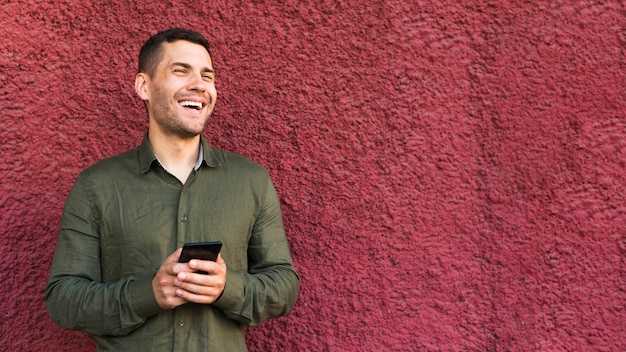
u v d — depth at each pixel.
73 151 2.32
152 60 1.95
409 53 2.40
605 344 2.29
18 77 2.31
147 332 1.77
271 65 2.40
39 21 2.34
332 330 2.30
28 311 2.23
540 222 2.33
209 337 1.79
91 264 1.83
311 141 2.38
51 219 2.28
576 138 2.36
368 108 2.38
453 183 2.36
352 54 2.40
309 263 2.33
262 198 1.96
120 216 1.83
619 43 2.40
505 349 2.29
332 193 2.36
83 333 2.26
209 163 1.92
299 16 2.40
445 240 2.34
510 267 2.32
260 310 1.82
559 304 2.30
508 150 2.36
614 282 2.32
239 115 2.38
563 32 2.40
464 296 2.31
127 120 2.36
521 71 2.39
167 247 1.82
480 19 2.40
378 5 2.41
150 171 1.90
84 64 2.37
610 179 2.35
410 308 2.31
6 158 2.27
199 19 2.40
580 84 2.38
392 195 2.35
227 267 1.86
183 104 1.91
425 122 2.38
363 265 2.33
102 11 2.39
